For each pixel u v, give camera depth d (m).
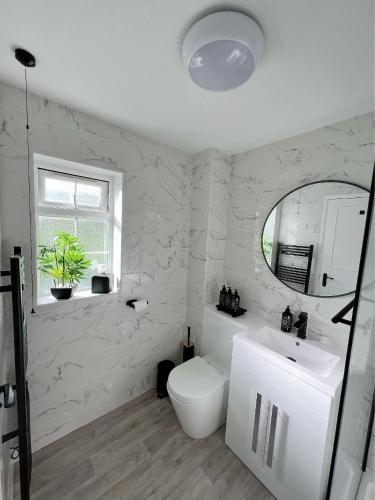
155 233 1.75
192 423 1.39
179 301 2.00
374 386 1.00
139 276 1.69
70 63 0.93
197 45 0.73
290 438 1.08
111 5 0.69
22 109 1.12
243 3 0.68
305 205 1.45
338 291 1.31
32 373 1.27
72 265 1.38
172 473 1.25
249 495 1.17
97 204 1.58
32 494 1.14
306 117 1.28
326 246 1.36
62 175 1.40
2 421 0.80
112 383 1.63
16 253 1.00
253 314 1.75
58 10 0.71
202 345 1.91
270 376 1.16
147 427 1.53
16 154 1.12
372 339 0.85
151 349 1.84
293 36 0.77
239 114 1.28
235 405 1.35
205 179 1.82
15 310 0.68
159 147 1.69
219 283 1.97
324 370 1.23
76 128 1.30
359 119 1.23
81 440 1.42
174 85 1.06
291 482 1.08
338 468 0.71
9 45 0.85
